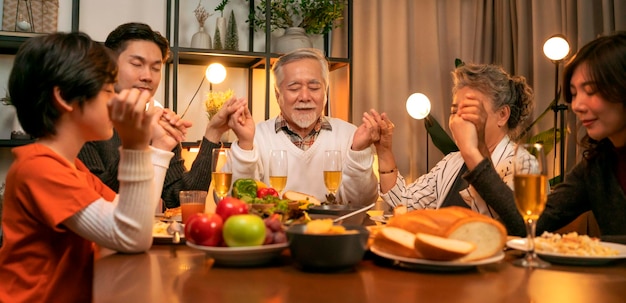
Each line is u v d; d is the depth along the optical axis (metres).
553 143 3.57
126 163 1.11
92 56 1.21
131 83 2.31
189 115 3.96
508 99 1.95
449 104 4.56
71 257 1.21
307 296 0.79
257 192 1.66
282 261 1.06
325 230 0.98
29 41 1.22
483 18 4.50
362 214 1.44
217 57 3.77
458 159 2.18
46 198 1.12
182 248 1.23
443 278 0.92
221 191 1.66
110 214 1.12
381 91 4.32
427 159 4.09
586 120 1.40
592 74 1.35
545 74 3.91
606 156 1.52
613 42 1.35
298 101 2.44
